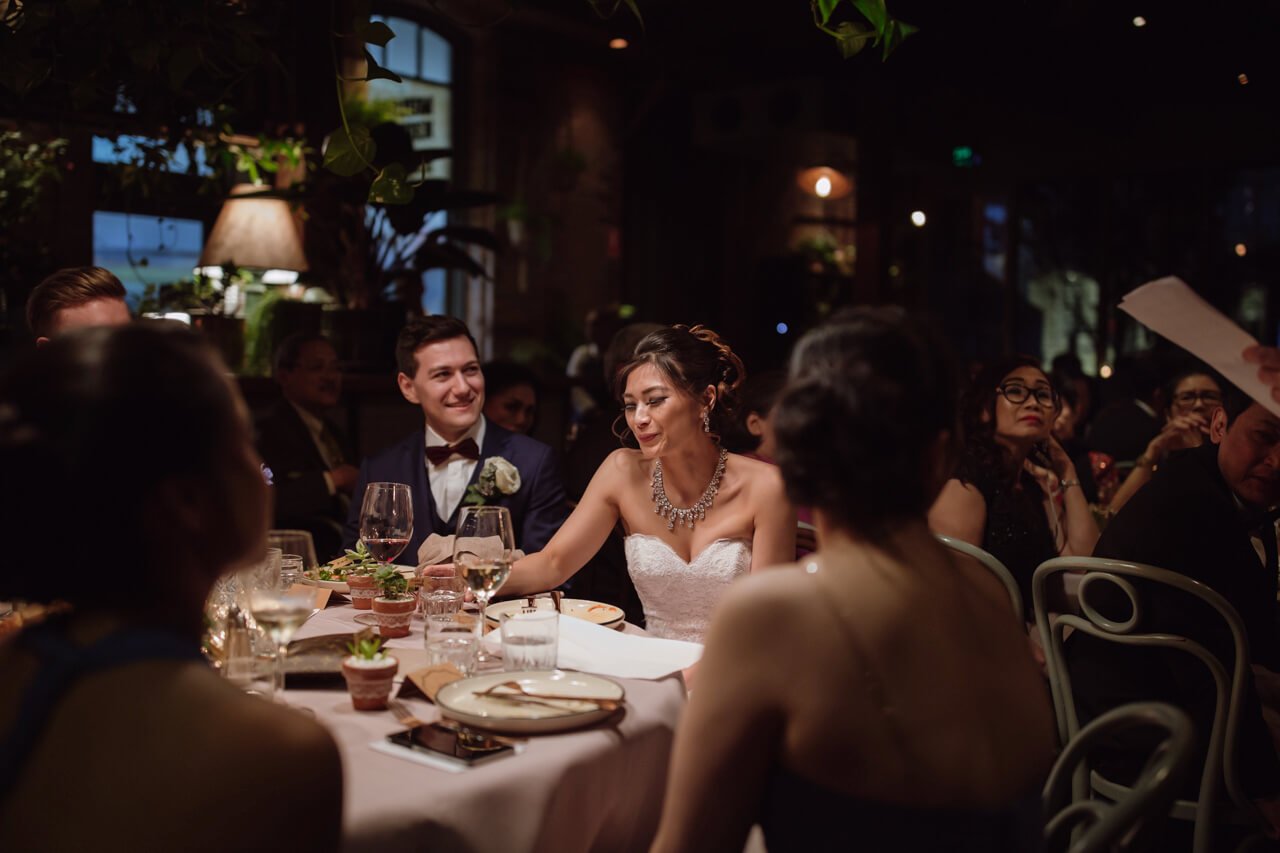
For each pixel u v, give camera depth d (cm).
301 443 416
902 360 109
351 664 152
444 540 263
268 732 78
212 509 83
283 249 534
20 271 520
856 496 107
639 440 236
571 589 304
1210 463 219
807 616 105
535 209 1041
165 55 269
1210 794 189
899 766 102
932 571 110
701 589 235
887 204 1015
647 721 152
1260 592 208
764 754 107
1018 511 261
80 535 79
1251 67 812
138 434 78
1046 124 956
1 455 77
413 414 562
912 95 1005
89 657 79
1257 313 877
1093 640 213
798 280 1282
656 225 1206
